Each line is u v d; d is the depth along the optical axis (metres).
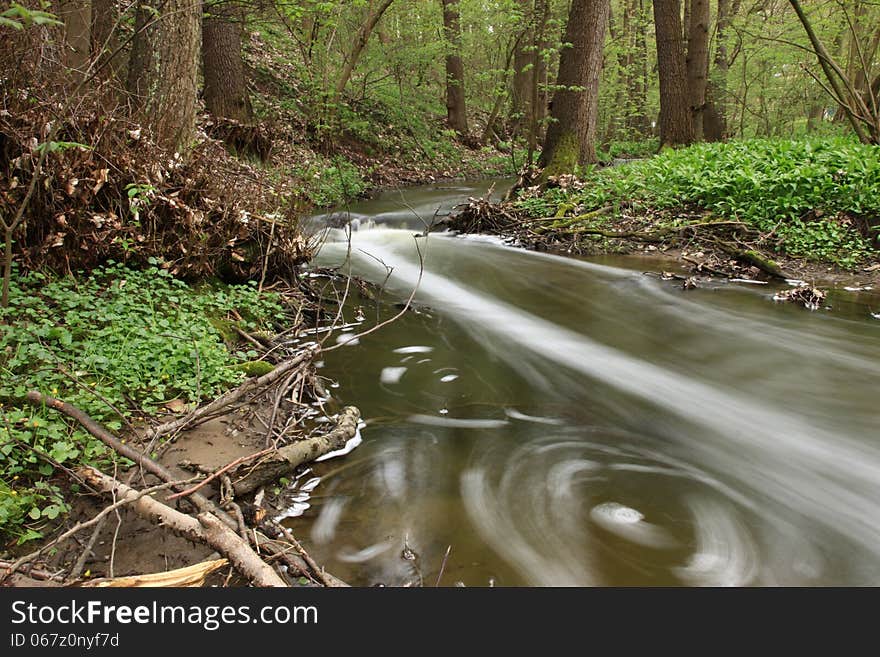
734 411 4.59
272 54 16.94
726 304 7.03
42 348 3.58
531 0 14.62
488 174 19.56
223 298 5.29
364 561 2.81
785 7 21.50
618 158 20.25
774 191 8.92
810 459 3.91
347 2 13.43
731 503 3.40
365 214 11.64
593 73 12.24
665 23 15.14
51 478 2.99
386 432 4.02
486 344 5.84
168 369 4.04
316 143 14.51
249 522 3.01
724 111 19.86
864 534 3.18
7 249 3.65
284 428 3.85
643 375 5.25
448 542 2.97
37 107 4.62
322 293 6.70
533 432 4.14
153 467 2.97
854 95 11.53
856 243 8.16
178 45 6.78
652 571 2.84
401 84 19.12
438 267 8.66
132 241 4.98
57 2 5.28
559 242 9.83
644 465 3.77
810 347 5.80
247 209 6.14
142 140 5.29
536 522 3.16
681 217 9.56
